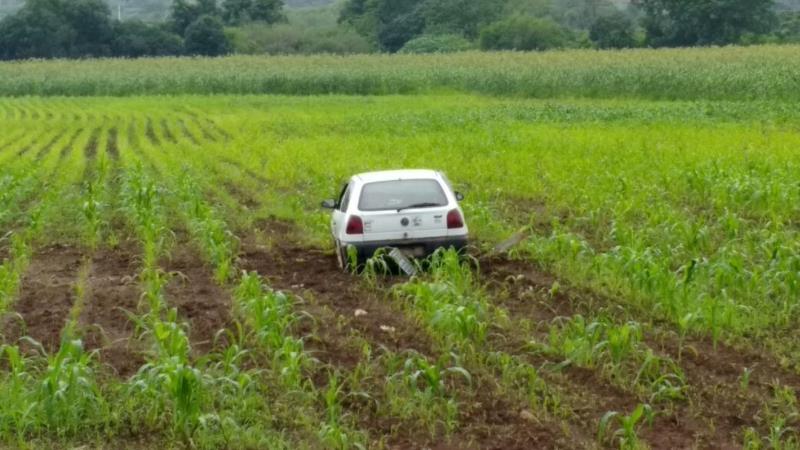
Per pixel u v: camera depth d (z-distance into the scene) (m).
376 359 11.19
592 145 30.70
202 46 117.38
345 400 9.98
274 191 24.95
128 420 9.61
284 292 14.30
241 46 119.31
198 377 9.21
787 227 18.23
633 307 13.08
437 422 9.39
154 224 18.56
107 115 54.00
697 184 21.67
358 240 14.85
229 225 20.42
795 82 49.97
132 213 20.05
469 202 20.88
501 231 18.20
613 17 105.19
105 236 19.42
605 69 58.97
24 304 14.16
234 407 9.65
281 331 11.53
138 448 9.02
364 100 61.69
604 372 10.50
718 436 8.95
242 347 11.68
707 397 9.84
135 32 118.44
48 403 9.27
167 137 41.62
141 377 10.08
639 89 56.25
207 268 16.39
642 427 9.20
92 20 116.69
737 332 11.71
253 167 29.41
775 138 31.23
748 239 15.95
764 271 13.92
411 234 14.84
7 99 70.44
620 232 16.62
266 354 11.41
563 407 9.57
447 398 9.96
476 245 17.56
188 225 19.66
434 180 15.51
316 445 8.92
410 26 124.38
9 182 24.00
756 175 22.58
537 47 108.38
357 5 138.62
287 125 43.84
